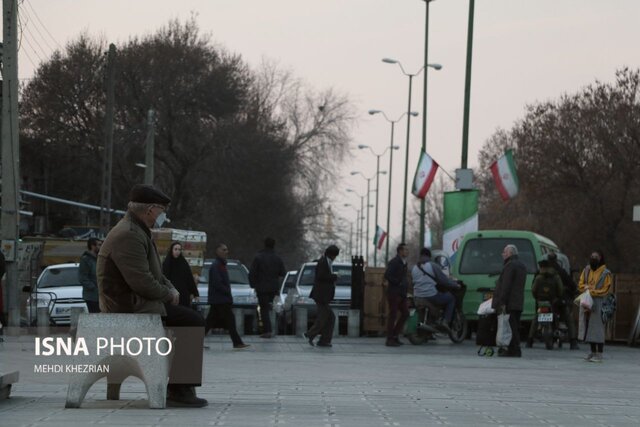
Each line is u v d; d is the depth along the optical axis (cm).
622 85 8562
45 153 9881
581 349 3956
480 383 2256
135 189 1519
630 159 8438
